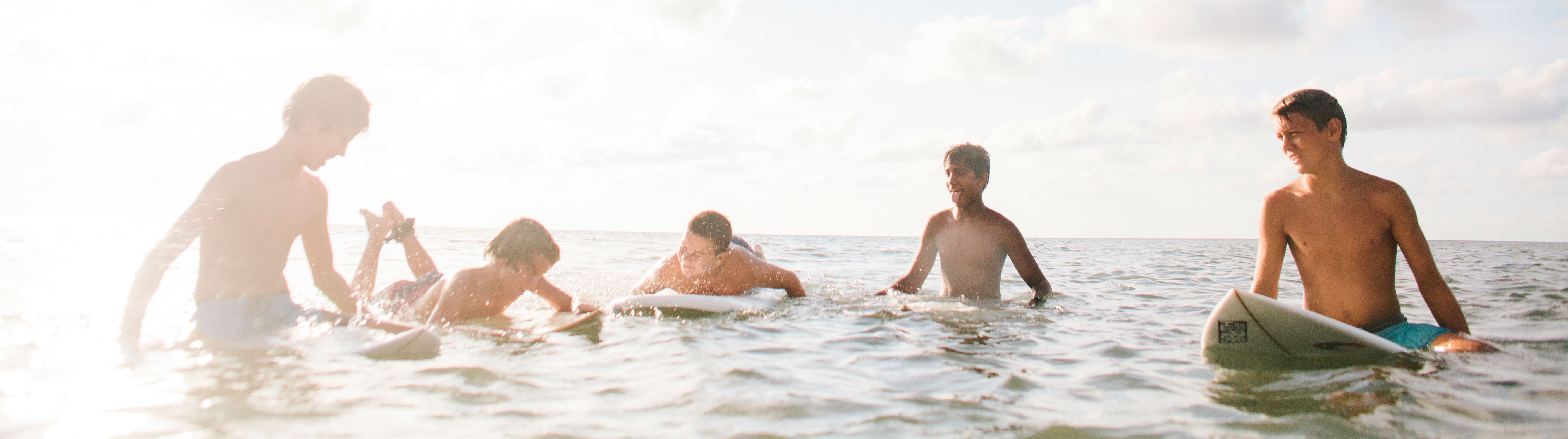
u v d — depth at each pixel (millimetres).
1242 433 1604
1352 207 2678
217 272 2725
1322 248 2729
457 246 13508
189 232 2631
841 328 3229
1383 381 2029
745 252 4562
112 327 2750
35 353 2256
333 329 2818
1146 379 2168
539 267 3518
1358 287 2680
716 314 3598
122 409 1713
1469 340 2398
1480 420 1650
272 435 1554
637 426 1678
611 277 6348
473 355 2490
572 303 3832
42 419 1625
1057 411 1820
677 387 2057
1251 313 2516
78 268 5316
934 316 3629
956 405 1877
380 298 4020
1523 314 3775
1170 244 34656
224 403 1786
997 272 4383
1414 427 1611
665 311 3646
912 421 1729
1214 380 2145
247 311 2760
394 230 4625
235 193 2748
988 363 2436
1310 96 2732
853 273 7578
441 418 1717
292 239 3025
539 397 1933
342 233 22156
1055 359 2510
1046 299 4344
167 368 2129
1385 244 2670
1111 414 1786
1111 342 2848
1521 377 2055
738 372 2262
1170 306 4254
